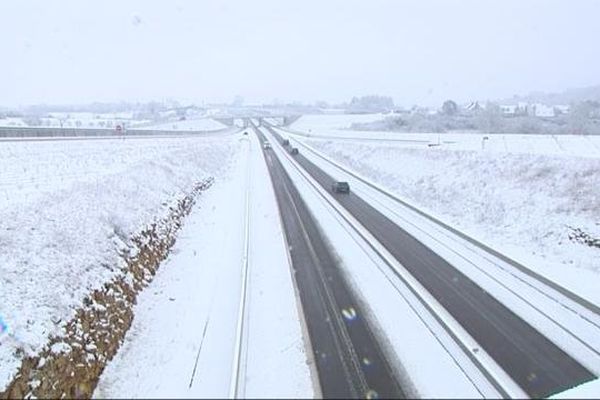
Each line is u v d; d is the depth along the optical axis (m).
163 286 18.11
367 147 62.03
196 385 11.41
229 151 72.75
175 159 41.72
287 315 14.88
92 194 21.67
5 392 10.42
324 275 18.47
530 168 32.19
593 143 43.66
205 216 29.83
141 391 11.41
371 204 33.12
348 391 10.93
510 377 11.55
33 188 21.27
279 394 10.90
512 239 24.36
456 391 10.98
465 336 13.54
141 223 21.78
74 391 11.42
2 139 37.06
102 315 14.36
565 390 11.05
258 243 23.16
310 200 34.44
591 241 22.89
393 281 17.86
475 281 17.88
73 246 16.28
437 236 24.47
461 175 36.94
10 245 14.64
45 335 12.25
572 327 14.26
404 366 11.97
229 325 14.42
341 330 13.87
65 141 42.31
